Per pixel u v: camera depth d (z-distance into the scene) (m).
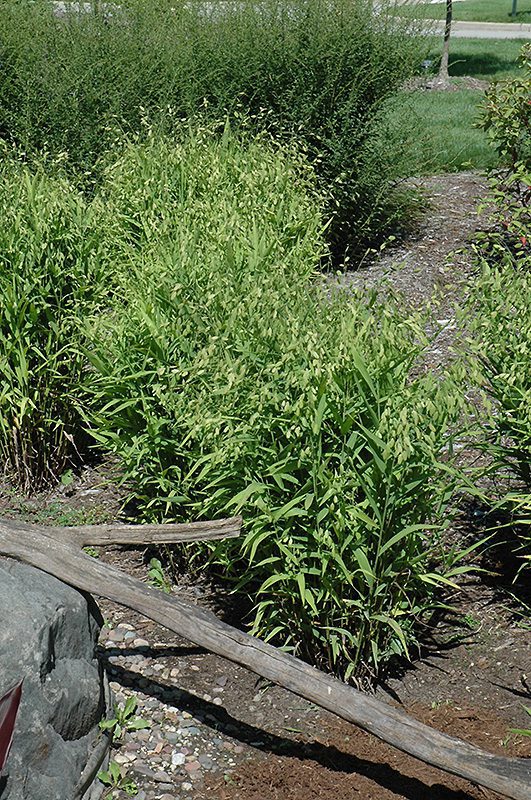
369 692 3.63
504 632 3.97
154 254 4.80
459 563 4.36
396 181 8.91
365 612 3.50
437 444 3.51
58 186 5.68
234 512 3.48
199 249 4.65
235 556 3.91
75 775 2.98
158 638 3.96
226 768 3.29
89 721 3.11
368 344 3.55
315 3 8.33
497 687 3.68
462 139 11.48
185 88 8.27
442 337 6.31
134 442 4.14
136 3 8.94
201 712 3.54
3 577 3.07
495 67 18.47
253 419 3.32
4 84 8.37
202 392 3.60
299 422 3.38
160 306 4.22
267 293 3.88
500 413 4.21
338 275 4.06
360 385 3.41
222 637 3.16
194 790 3.17
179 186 5.92
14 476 5.09
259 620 3.58
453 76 17.09
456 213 8.91
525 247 7.38
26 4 9.21
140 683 3.66
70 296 5.04
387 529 3.44
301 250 5.21
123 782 3.17
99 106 8.12
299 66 8.14
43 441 5.04
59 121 8.05
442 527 3.42
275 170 6.03
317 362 3.26
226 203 5.37
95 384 4.64
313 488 3.41
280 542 3.44
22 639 2.89
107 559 4.49
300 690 3.10
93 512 4.83
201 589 4.23
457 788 3.24
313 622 3.56
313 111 8.08
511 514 4.22
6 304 4.77
